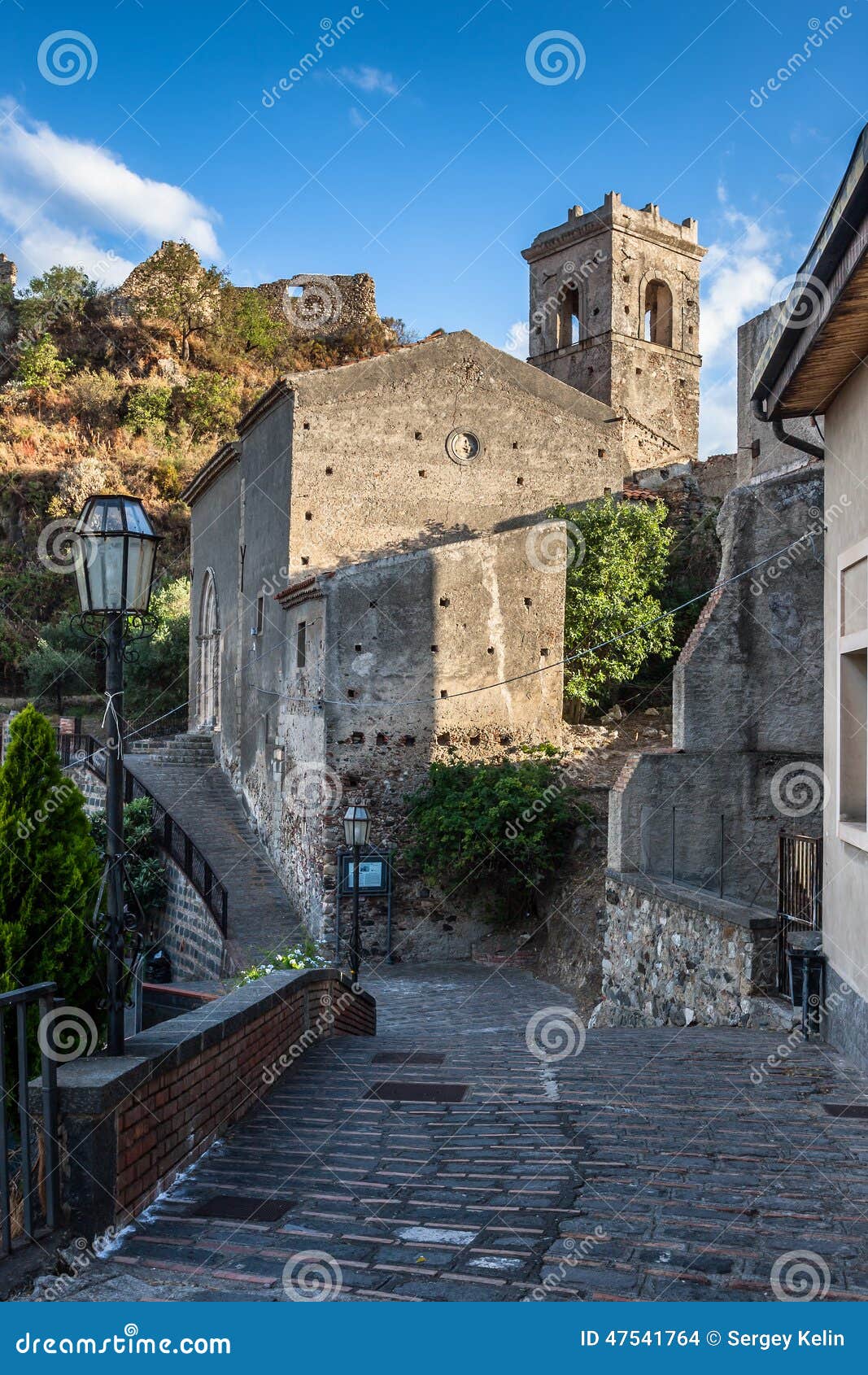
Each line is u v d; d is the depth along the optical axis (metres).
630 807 13.34
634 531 23.27
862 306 6.42
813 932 8.91
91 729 34.66
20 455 48.94
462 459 23.02
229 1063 6.31
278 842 21.14
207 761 27.45
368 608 18.84
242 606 25.31
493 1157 5.62
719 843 13.30
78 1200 4.40
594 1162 5.48
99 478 46.19
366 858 18.17
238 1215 4.79
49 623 42.25
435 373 22.95
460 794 18.31
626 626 22.55
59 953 5.64
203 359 57.56
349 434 22.25
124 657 5.49
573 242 38.97
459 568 19.44
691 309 40.00
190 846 20.20
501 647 19.67
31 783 5.79
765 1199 4.87
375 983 16.88
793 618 13.34
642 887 12.51
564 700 22.08
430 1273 4.09
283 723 21.16
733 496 13.55
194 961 19.69
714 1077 7.34
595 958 15.94
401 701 18.91
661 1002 11.84
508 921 18.69
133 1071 4.75
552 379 23.92
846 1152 5.58
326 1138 6.05
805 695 13.30
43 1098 4.41
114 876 5.16
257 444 24.45
